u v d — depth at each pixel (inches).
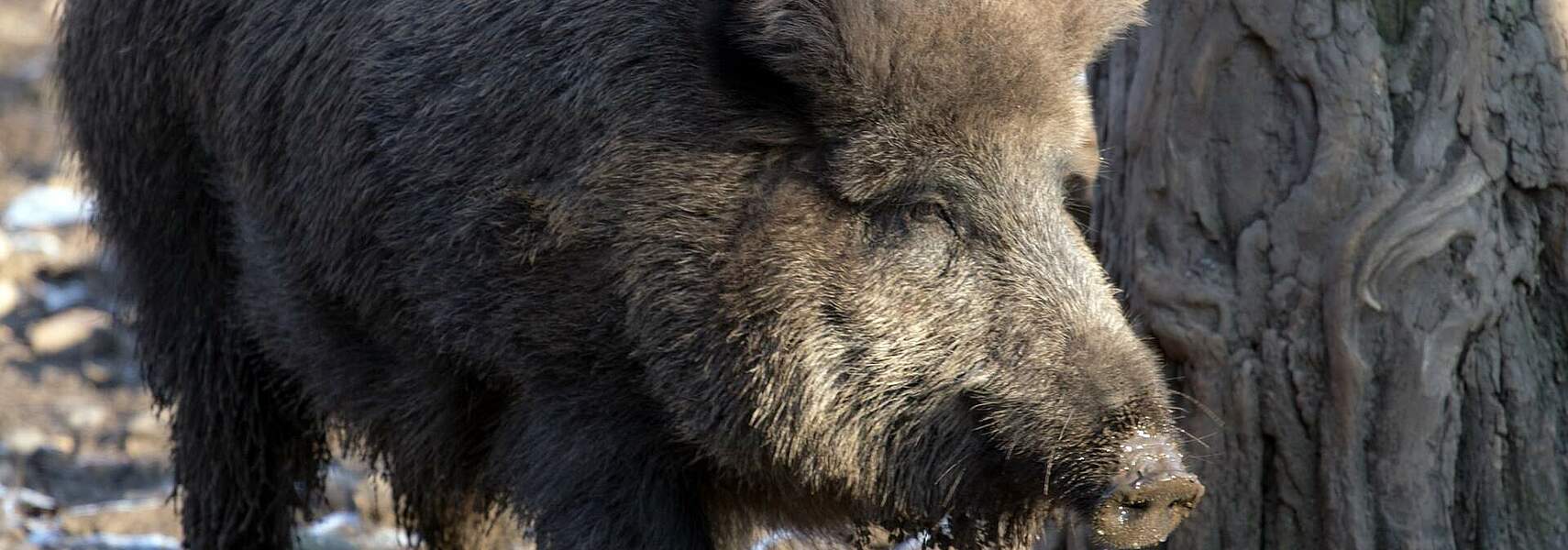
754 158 315.6
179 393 429.1
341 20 365.1
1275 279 346.6
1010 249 311.9
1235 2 346.3
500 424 364.8
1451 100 333.4
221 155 397.1
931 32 308.5
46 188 866.8
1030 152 316.5
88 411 620.1
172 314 423.5
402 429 376.8
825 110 309.7
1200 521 359.6
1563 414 341.4
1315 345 343.9
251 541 433.7
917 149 310.7
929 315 311.9
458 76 341.1
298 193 373.1
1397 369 338.0
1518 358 339.6
